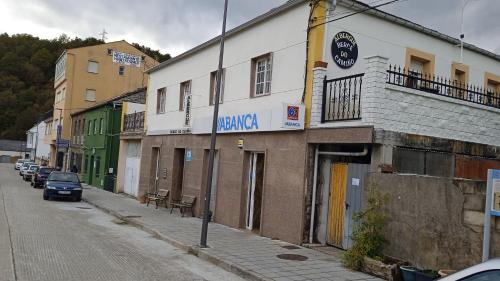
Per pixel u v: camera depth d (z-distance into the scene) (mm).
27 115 76500
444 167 10141
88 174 34906
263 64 13219
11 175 46875
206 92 16469
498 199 6652
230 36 14852
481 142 10938
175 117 19344
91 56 47125
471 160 10625
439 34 13203
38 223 13523
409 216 8148
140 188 22688
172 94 19875
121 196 25172
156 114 21594
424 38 13117
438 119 10125
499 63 15586
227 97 14750
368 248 8398
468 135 10656
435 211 7699
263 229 12156
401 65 12500
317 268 8578
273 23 12594
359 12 10664
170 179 19141
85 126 37562
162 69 21266
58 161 48031
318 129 10484
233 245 10766
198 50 17250
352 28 11516
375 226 8477
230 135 14359
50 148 55375
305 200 10812
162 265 8859
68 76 46094
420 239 7918
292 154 11305
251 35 13648
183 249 10758
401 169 9336
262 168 13305
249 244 10922
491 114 11195
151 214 16953
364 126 9164
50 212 16859
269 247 10555
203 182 16125
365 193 9102
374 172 9047
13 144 91250
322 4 10984
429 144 9766
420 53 12977
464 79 14242
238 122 13469
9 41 72250
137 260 9156
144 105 28203
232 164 14125
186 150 17688
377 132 9023
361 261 8414
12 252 9000
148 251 10312
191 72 17984
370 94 9227
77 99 46438
